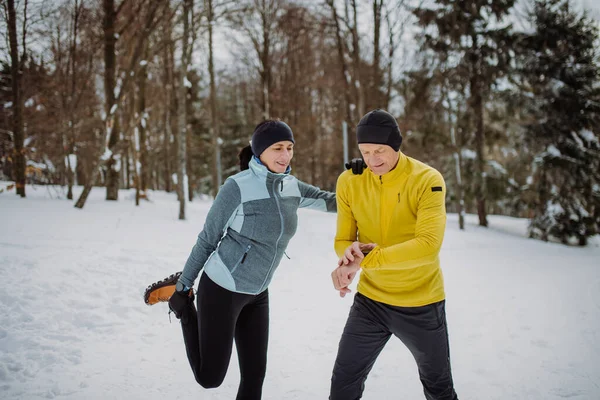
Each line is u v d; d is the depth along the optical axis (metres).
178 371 2.98
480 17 14.36
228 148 28.55
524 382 2.92
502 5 14.27
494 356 3.40
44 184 14.91
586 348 3.51
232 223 2.10
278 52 19.42
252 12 13.70
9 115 13.38
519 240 13.11
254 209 2.06
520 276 6.68
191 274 2.12
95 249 6.02
